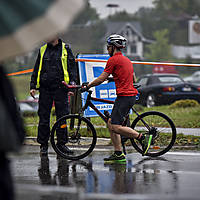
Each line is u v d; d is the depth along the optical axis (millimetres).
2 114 7750
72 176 15414
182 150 21031
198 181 14547
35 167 17156
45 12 7371
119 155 18141
